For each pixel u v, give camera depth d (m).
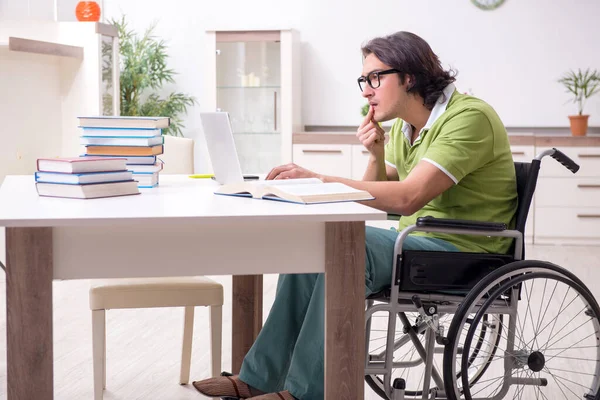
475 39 6.46
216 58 6.34
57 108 4.88
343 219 1.71
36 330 1.68
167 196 2.05
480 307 2.18
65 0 5.93
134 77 6.46
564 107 6.42
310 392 2.03
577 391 2.80
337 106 6.68
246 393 2.15
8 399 1.69
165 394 2.77
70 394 2.74
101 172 2.01
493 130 2.37
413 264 2.15
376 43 2.49
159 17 6.78
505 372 2.24
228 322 3.80
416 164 2.50
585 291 2.15
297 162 6.30
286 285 2.16
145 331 3.60
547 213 6.00
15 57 4.53
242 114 6.36
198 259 1.73
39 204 1.84
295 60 6.43
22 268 1.67
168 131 6.72
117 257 1.71
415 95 2.48
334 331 1.78
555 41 6.39
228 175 2.42
